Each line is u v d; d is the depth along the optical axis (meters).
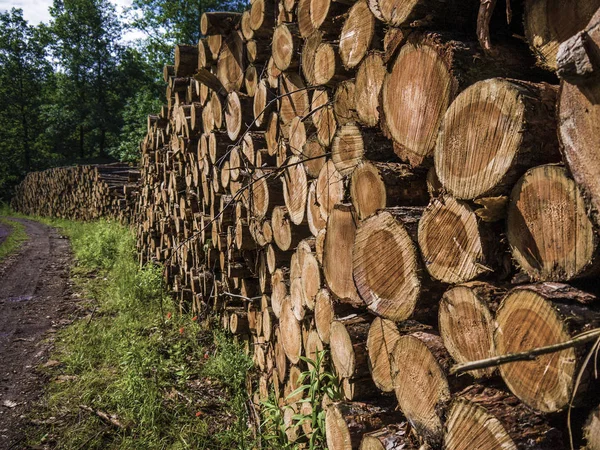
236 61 4.39
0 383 4.16
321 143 2.82
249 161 4.02
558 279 1.27
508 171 1.33
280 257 3.54
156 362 4.15
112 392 3.86
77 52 40.59
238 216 4.16
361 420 2.08
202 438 3.19
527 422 1.31
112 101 41.78
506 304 1.33
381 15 1.96
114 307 6.14
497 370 1.43
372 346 2.10
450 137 1.53
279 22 3.54
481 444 1.38
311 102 3.10
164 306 6.05
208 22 4.41
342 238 2.34
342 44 2.49
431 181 1.91
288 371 3.29
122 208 12.46
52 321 5.85
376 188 2.04
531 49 1.45
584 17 1.30
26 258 10.61
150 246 8.17
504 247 1.47
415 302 1.77
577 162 1.14
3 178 39.97
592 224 1.14
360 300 2.24
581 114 1.12
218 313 5.02
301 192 3.05
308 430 2.77
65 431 3.35
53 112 39.84
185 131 5.80
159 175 7.56
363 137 2.24
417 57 1.77
